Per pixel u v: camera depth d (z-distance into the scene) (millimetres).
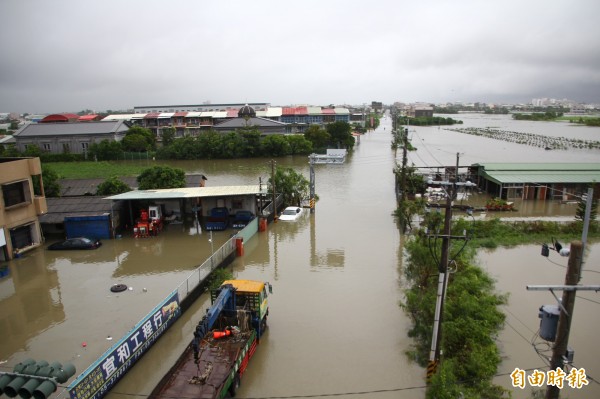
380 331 18031
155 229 32969
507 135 120562
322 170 63625
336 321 18922
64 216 32094
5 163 27438
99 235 32156
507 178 43156
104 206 33500
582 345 16641
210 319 13289
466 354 14188
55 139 79562
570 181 41906
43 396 8008
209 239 31797
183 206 37531
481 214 37844
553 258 26344
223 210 35469
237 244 27594
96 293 22500
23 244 29609
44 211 30781
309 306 20422
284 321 18984
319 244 30156
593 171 45469
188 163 75312
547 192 42469
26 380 8219
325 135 85938
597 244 28984
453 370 13281
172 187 39594
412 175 45031
